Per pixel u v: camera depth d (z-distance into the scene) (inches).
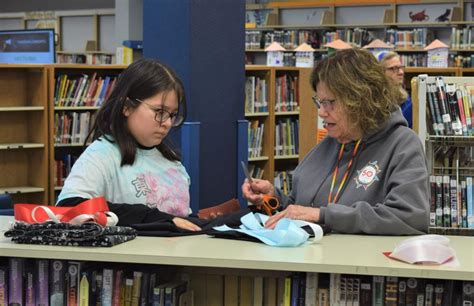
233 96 177.2
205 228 99.1
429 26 534.3
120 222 97.9
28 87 282.0
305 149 237.0
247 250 84.8
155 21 170.4
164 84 101.7
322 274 85.5
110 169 102.0
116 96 102.9
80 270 88.9
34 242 87.4
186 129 165.0
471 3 522.0
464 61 509.4
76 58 648.4
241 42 179.0
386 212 95.0
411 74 319.0
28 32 328.5
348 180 103.5
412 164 98.3
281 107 299.9
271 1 602.9
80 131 284.4
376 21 561.9
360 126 101.2
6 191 269.9
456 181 159.2
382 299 83.4
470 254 84.4
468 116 157.9
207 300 93.4
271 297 89.9
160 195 105.3
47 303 90.0
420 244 79.1
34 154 282.4
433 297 82.6
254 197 112.9
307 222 93.1
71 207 94.1
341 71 99.0
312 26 574.9
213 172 172.1
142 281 88.4
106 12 693.9
